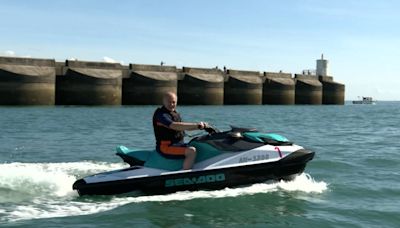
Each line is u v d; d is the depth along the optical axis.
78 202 6.66
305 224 5.73
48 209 6.27
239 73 76.06
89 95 57.22
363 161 11.39
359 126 26.52
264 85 79.94
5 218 5.80
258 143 7.64
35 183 7.77
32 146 14.64
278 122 30.34
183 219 5.86
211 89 68.81
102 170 9.41
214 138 7.59
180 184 7.15
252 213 6.17
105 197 6.96
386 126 26.64
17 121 27.52
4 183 7.69
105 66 60.69
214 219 5.89
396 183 8.42
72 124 25.66
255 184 7.55
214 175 7.24
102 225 5.54
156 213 6.11
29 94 52.56
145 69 64.31
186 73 68.75
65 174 8.81
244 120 32.44
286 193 7.23
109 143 15.80
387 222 5.87
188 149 7.27
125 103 63.53
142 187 7.07
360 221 5.89
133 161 7.64
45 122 27.05
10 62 52.91
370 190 7.75
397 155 12.61
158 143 7.45
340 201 6.93
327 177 9.05
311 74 94.75
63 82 57.69
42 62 54.97
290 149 7.66
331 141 16.89
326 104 91.31
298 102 85.50
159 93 62.78
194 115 39.78
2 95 51.44
